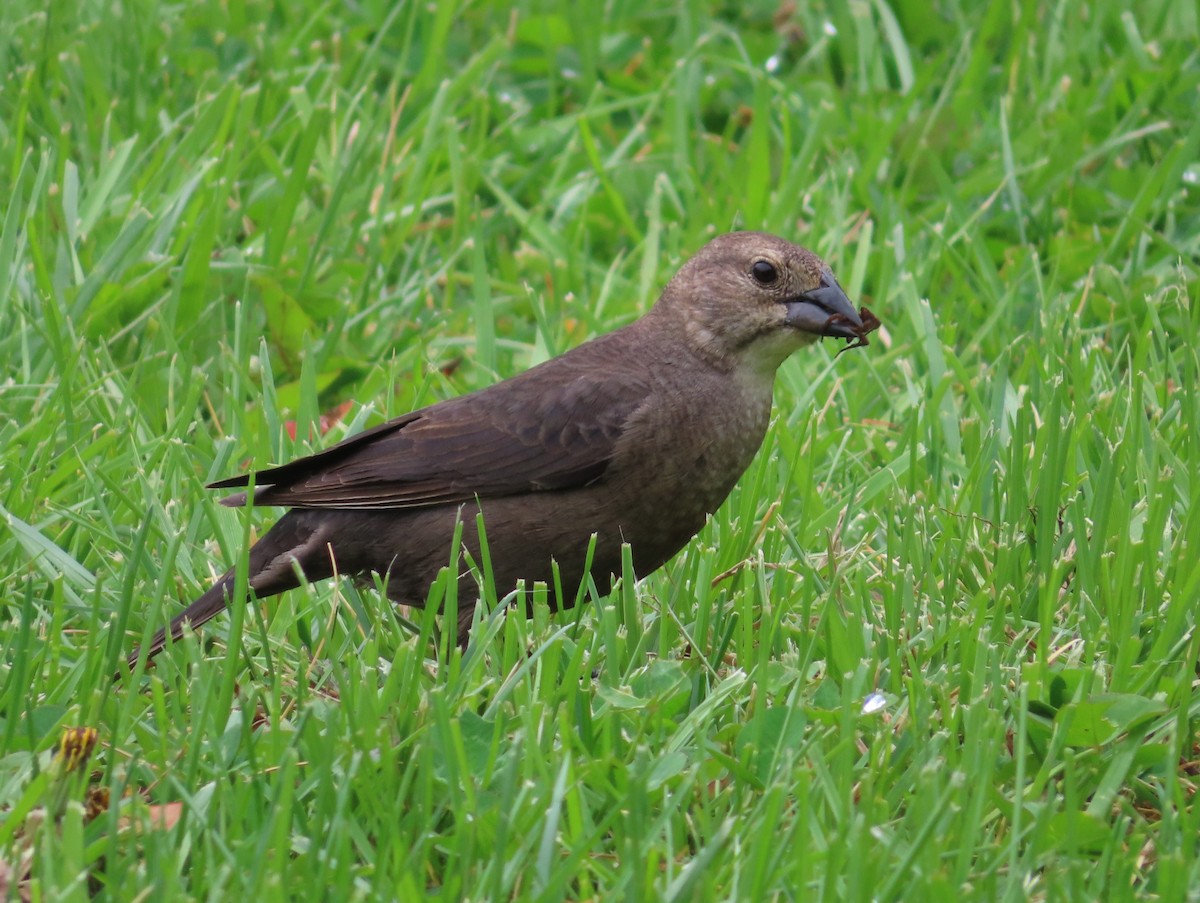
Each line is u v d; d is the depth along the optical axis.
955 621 8.37
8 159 13.00
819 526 9.59
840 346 11.94
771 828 6.42
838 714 7.48
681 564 9.42
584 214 13.45
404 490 8.83
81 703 7.31
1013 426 10.06
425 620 8.09
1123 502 8.85
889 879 6.34
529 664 7.50
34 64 13.97
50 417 9.97
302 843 6.68
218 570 9.38
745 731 7.37
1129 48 14.88
